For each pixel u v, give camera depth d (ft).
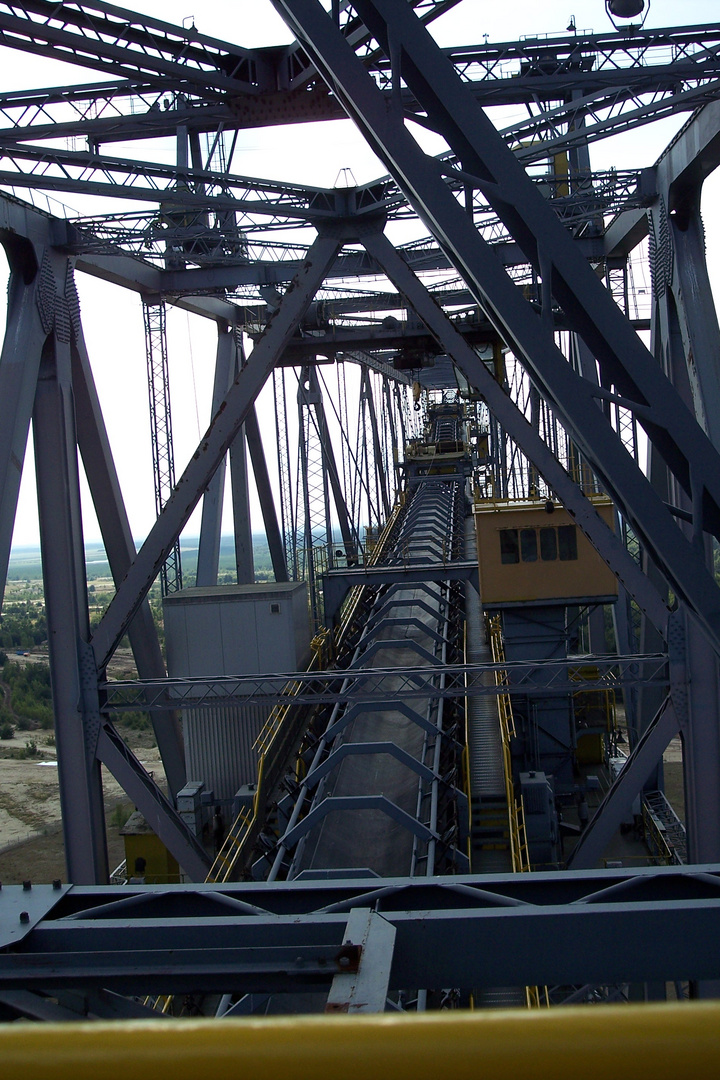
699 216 77.71
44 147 71.15
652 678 73.15
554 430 128.77
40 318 75.15
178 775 97.04
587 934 15.31
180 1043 3.55
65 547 77.05
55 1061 3.48
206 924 15.46
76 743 77.41
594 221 110.73
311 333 135.54
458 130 21.06
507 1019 3.62
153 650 92.84
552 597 84.74
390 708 72.90
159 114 71.56
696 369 72.90
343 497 180.75
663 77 68.03
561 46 69.56
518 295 20.88
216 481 128.77
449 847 58.80
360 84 20.79
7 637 440.86
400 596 133.28
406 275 74.02
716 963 15.24
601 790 112.88
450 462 215.72
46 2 61.36
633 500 20.99
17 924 15.61
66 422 78.13
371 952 13.78
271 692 92.27
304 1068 3.43
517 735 86.79
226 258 91.09
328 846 60.95
